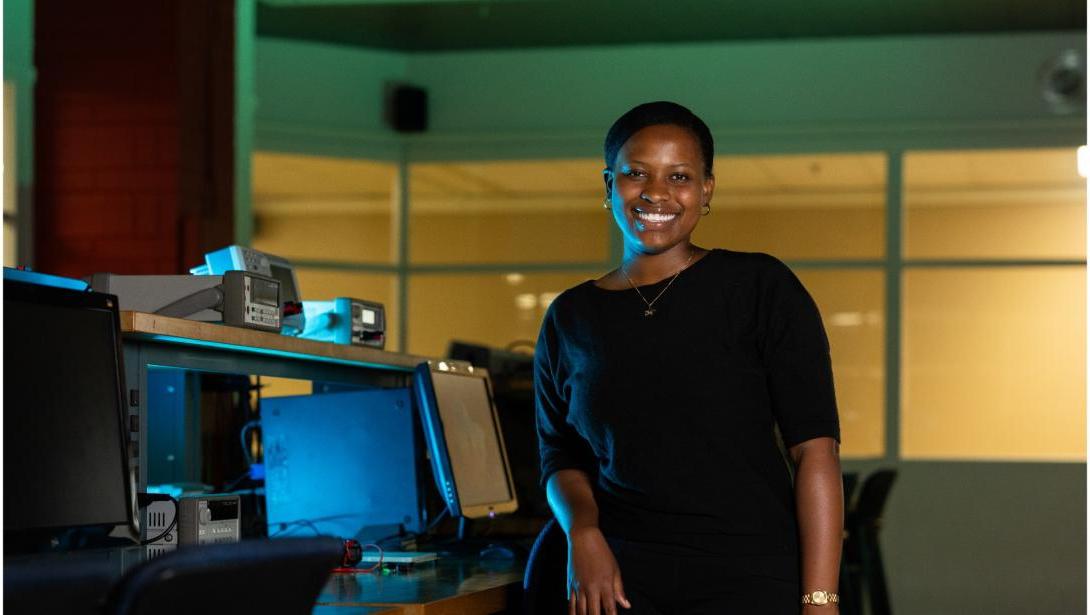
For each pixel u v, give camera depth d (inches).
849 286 338.0
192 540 87.4
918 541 331.3
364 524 123.9
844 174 337.7
